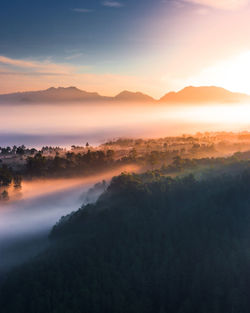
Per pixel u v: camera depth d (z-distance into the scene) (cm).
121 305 7081
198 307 6831
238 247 7856
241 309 6500
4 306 7488
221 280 7125
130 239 8781
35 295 7344
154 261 8012
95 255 8362
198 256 7938
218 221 8794
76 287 7475
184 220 9238
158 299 7338
